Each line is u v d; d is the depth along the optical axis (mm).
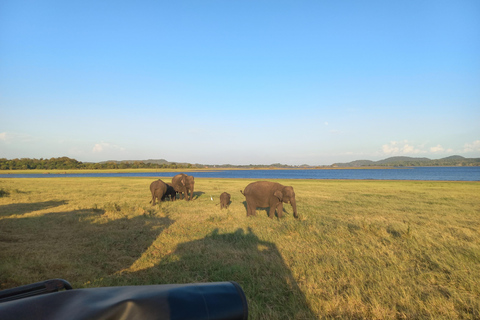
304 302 4566
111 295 1313
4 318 1034
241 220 12008
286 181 45062
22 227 10133
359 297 4652
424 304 4488
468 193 23141
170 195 19844
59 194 22938
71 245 8008
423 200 18672
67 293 1336
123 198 20281
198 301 1324
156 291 1350
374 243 7953
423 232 9133
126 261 6730
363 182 41000
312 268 6035
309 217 12516
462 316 4172
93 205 16141
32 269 6035
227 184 37500
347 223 10914
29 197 20359
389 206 15930
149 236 9055
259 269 6000
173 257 6836
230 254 7102
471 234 9031
